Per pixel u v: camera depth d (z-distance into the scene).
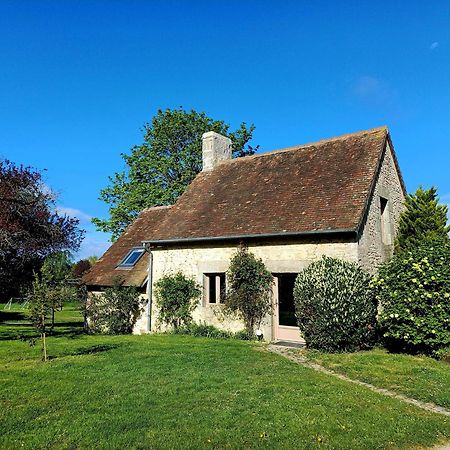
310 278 11.09
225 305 14.09
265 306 13.22
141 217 21.39
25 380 7.73
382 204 14.87
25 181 17.48
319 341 10.70
